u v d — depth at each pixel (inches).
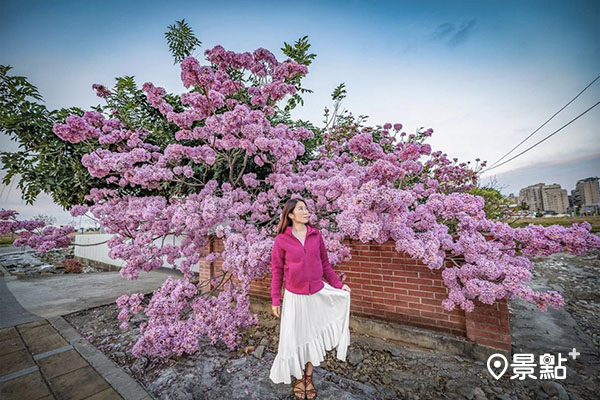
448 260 110.7
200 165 169.6
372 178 98.2
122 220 129.0
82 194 166.9
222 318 104.4
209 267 193.6
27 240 136.3
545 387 85.1
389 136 177.8
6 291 231.1
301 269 76.2
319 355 77.5
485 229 102.5
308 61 149.3
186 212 108.0
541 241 81.9
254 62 122.4
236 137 113.3
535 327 129.8
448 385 88.0
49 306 181.8
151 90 109.2
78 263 402.9
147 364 103.4
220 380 91.7
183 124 113.2
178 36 150.9
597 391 83.9
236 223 130.6
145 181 121.4
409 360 103.2
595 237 73.2
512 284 81.3
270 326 139.0
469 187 211.6
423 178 190.1
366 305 130.8
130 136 135.6
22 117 131.6
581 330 126.0
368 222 87.2
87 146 147.9
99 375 96.5
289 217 83.0
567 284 198.7
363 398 81.5
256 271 103.3
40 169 145.3
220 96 107.5
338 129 200.1
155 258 127.0
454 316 111.3
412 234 99.9
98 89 129.0
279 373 75.3
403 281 122.3
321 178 153.0
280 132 123.0
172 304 105.1
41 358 109.3
